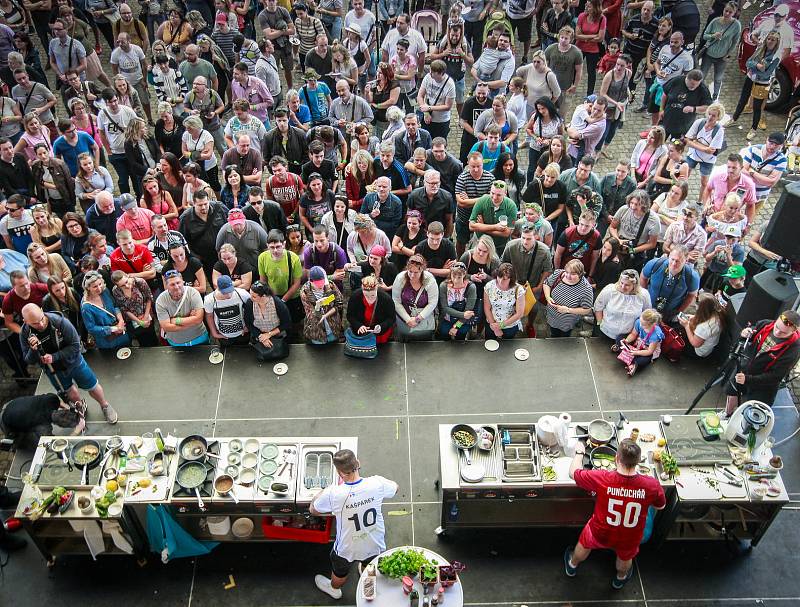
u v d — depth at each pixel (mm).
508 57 12109
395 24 13922
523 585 6754
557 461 6859
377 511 6121
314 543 7094
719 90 13469
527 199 9977
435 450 7613
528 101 11953
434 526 7117
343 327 9625
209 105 11594
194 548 6949
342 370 8414
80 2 14367
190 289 8336
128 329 8695
